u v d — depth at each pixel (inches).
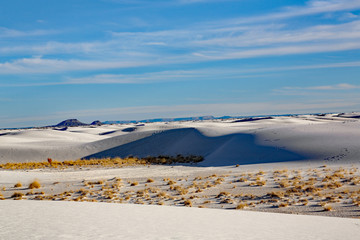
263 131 2324.1
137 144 2819.9
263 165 1594.5
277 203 770.8
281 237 356.5
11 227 340.2
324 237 368.8
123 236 317.7
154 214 492.4
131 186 1117.7
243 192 939.3
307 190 918.4
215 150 2247.8
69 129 7386.8
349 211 673.0
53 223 372.5
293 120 5354.3
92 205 573.0
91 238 301.0
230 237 342.0
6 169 1892.2
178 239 317.4
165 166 1855.3
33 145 3265.3
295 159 1676.9
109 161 2231.8
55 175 1438.2
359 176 1115.3
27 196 934.4
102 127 7731.3
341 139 1878.7
